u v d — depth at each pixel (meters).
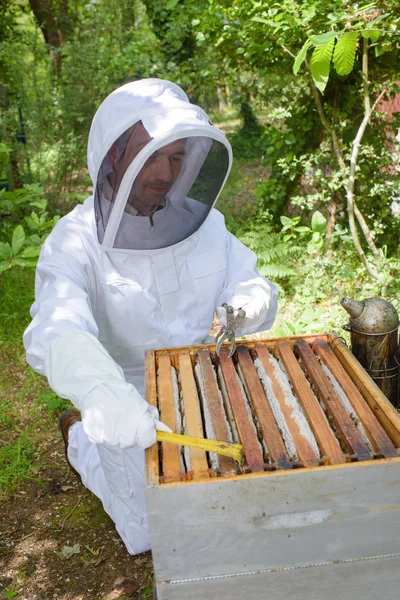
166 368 1.82
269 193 5.39
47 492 2.69
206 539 1.36
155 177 1.82
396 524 1.40
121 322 2.11
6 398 3.46
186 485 1.29
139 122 1.78
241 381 1.80
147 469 1.37
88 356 1.57
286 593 1.46
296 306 4.39
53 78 7.27
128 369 2.25
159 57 5.98
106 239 1.94
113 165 1.83
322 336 1.93
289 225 4.88
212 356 1.92
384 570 1.46
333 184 4.59
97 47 7.21
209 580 1.41
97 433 1.43
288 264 4.81
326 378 1.70
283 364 1.81
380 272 4.49
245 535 1.37
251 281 2.20
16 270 5.18
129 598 2.09
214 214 2.36
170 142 1.75
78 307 1.79
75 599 2.10
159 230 1.99
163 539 1.35
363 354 2.27
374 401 1.61
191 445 1.40
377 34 2.95
